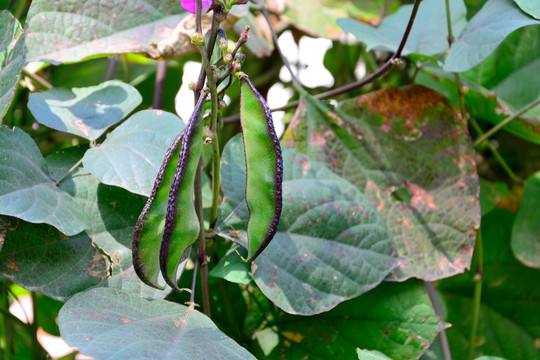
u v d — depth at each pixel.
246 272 0.69
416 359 0.72
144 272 0.60
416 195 0.78
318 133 0.78
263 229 0.61
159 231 0.60
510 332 0.88
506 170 0.91
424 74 0.88
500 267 0.89
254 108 0.60
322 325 0.75
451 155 0.78
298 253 0.70
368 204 0.73
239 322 0.77
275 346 0.75
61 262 0.65
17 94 0.85
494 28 0.73
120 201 0.68
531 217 0.86
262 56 0.87
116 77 0.95
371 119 0.79
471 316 0.89
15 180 0.64
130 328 0.60
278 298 0.68
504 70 0.86
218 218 0.70
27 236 0.65
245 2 0.59
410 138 0.79
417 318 0.73
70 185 0.68
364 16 0.95
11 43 0.66
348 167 0.78
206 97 0.60
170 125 0.69
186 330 0.62
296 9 0.93
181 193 0.58
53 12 0.74
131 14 0.76
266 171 0.60
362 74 1.08
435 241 0.76
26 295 1.04
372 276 0.71
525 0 0.72
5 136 0.65
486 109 0.85
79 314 0.61
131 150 0.67
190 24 0.76
